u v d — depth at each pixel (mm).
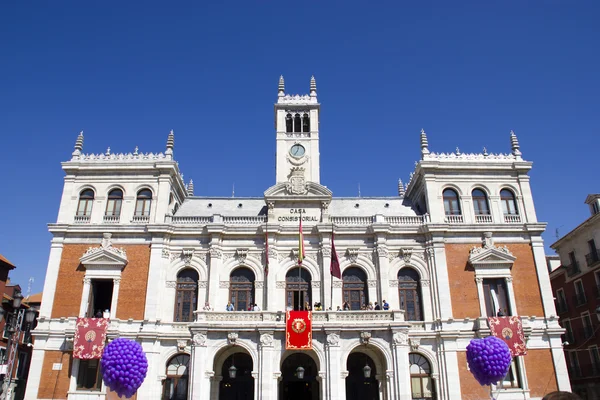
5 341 54906
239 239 48656
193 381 39531
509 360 28375
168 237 48188
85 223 48438
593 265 53938
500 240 48562
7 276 55906
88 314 45750
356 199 55281
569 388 43875
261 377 39656
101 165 50094
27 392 42875
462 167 50969
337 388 39344
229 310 44438
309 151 55375
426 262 48188
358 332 41094
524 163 51125
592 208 56125
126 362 27359
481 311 46062
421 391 44188
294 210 49969
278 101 57438
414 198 56438
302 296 47375
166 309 46281
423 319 46594
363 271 48156
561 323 60438
